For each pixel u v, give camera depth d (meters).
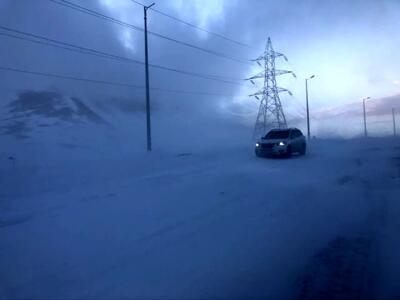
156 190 11.88
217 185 12.70
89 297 4.77
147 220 8.27
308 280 5.12
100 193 11.48
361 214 8.55
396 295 4.70
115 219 8.38
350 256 5.96
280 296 4.70
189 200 10.32
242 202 9.98
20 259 6.09
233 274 5.31
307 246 6.42
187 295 4.73
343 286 4.95
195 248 6.39
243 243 6.59
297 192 11.31
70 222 8.20
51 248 6.57
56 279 5.32
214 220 8.18
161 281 5.15
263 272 5.37
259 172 15.85
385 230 7.30
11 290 5.01
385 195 10.59
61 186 12.80
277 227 7.56
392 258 5.86
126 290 4.91
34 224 8.12
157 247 6.49
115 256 6.12
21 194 11.53
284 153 21.52
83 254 6.25
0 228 7.91
